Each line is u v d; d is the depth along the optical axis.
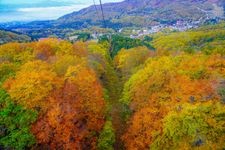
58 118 58.88
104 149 64.06
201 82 65.31
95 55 127.50
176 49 145.88
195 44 198.00
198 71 71.81
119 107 85.31
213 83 64.06
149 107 65.75
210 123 52.56
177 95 63.38
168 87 68.88
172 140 55.00
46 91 61.78
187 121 53.41
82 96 65.81
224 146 51.00
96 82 79.12
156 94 67.50
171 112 56.62
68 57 85.62
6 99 59.91
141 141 61.81
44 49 95.50
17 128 57.44
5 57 86.31
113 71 134.75
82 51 119.62
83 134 61.81
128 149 64.81
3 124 57.50
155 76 73.38
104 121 69.00
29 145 56.44
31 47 95.94
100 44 188.50
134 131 64.62
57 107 59.03
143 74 78.81
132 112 75.19
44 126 58.06
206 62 78.75
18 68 75.50
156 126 59.69
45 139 57.31
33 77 62.97
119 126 75.56
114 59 161.25
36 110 59.44
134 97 77.25
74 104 63.34
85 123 64.06
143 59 119.31
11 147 55.88
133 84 80.88
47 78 64.44
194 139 52.16
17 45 95.25
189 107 54.66
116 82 115.44
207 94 61.38
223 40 196.38
